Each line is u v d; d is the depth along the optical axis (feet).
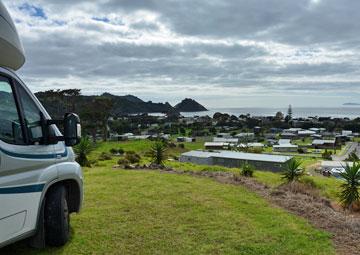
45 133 14.52
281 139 470.39
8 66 13.93
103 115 244.63
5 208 12.21
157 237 18.21
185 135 501.97
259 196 28.22
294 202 26.02
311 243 18.13
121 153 138.10
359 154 319.47
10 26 12.57
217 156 157.48
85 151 55.26
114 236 18.11
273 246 17.53
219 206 24.41
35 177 13.75
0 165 12.09
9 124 12.96
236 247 17.25
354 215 27.32
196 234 18.83
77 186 16.93
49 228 15.40
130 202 24.77
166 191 28.66
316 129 633.20
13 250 15.72
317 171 161.17
